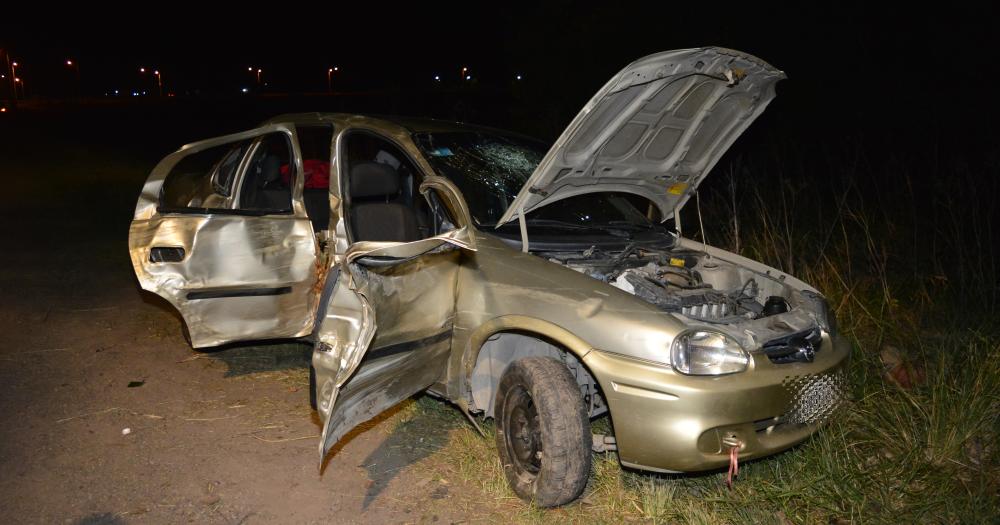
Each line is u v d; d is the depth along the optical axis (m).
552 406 3.70
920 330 6.02
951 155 8.67
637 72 3.81
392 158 5.45
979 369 4.78
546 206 4.95
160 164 4.78
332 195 4.79
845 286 6.20
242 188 5.47
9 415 4.75
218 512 3.79
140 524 3.67
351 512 3.84
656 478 4.19
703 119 4.55
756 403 3.53
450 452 4.46
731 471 3.53
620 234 4.88
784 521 3.90
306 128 5.22
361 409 3.84
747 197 9.34
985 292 6.27
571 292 3.82
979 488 4.04
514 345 4.23
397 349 3.84
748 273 4.76
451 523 3.77
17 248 9.27
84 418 4.75
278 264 4.77
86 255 9.03
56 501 3.83
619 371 3.54
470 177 4.71
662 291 4.09
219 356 5.85
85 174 17.73
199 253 4.63
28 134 32.38
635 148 4.54
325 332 3.63
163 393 5.16
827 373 3.86
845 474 4.04
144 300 7.22
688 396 3.43
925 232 7.67
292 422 4.80
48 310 6.84
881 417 4.58
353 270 3.40
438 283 4.02
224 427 4.70
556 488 3.71
